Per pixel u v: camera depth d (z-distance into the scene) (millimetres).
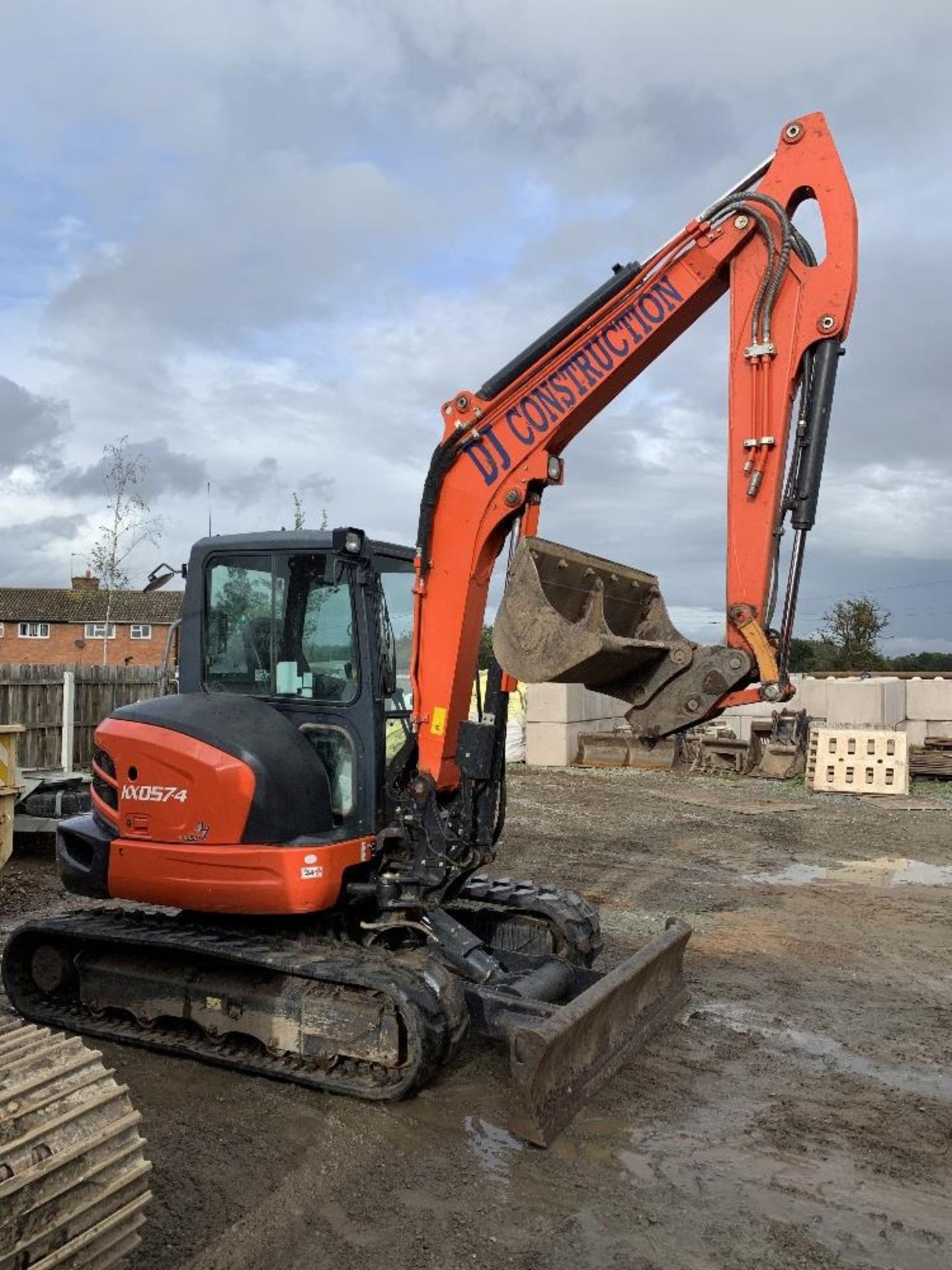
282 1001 5016
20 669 13242
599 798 14656
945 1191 4090
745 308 4840
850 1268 3564
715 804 14172
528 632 4629
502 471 5199
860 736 15312
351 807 5344
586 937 6129
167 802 5273
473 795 5332
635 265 5234
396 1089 4664
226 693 5695
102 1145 2863
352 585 5352
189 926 5602
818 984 6699
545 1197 3990
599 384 5145
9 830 8883
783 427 4703
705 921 8266
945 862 10727
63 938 5742
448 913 6344
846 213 4691
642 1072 5180
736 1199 4008
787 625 4645
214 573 5805
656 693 4738
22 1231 2621
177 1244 3613
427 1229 3754
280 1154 4305
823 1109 4820
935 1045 5652
